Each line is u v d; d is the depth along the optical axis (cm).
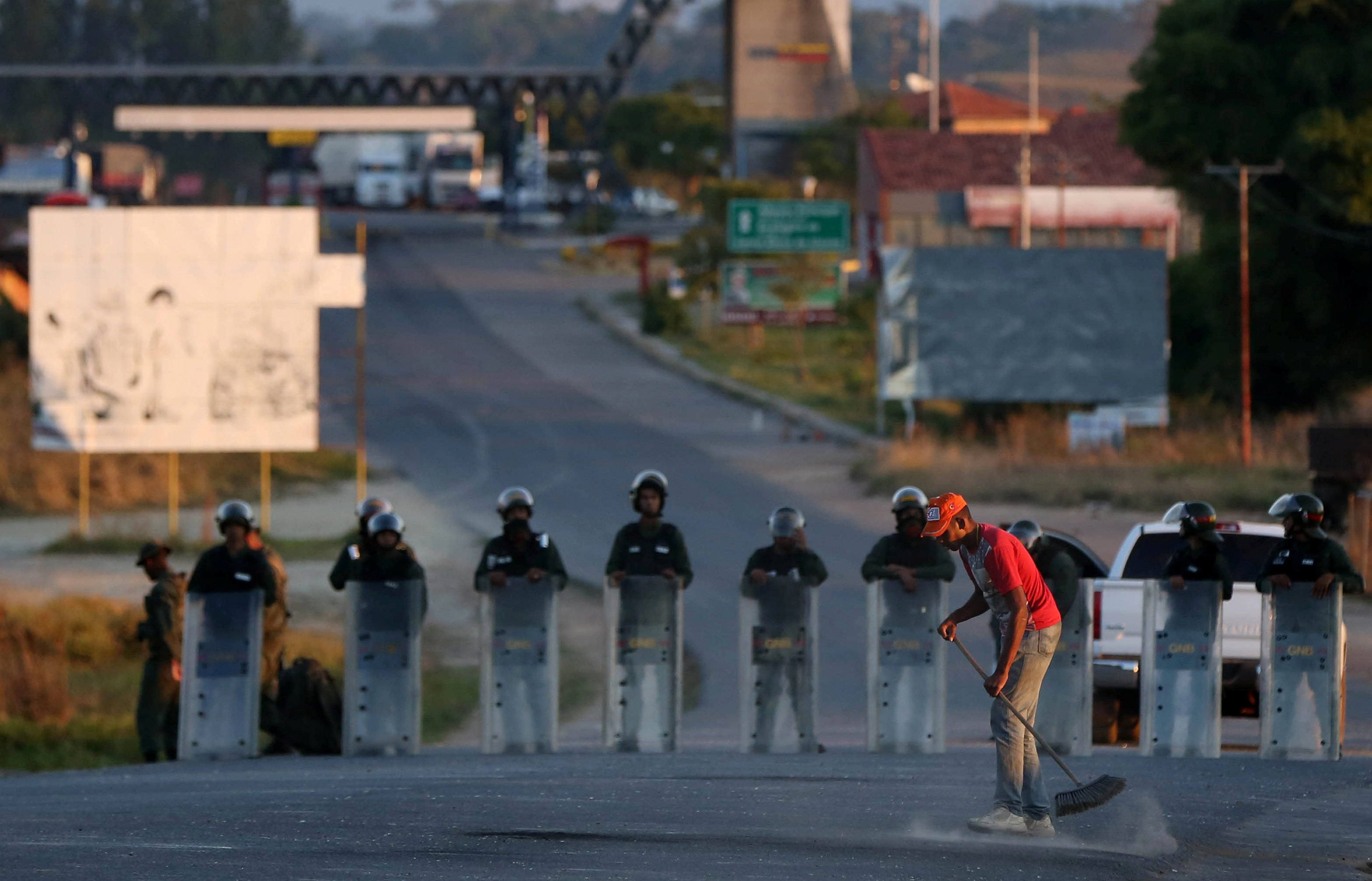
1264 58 16638
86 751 5797
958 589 9069
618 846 2688
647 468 16238
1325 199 16175
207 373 12338
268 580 4794
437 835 2819
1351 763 4228
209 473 15112
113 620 8212
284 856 2597
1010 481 13300
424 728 6325
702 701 6894
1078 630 4469
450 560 11556
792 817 3041
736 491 14550
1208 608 4431
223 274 12319
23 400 16600
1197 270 19525
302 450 12650
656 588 4747
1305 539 4384
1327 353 17525
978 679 6956
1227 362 18275
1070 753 4450
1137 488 12512
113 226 12288
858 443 17600
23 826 3019
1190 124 16888
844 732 5741
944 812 3112
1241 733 5356
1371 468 9912
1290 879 2495
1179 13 17312
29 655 6581
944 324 17350
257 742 4697
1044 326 17300
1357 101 16100
